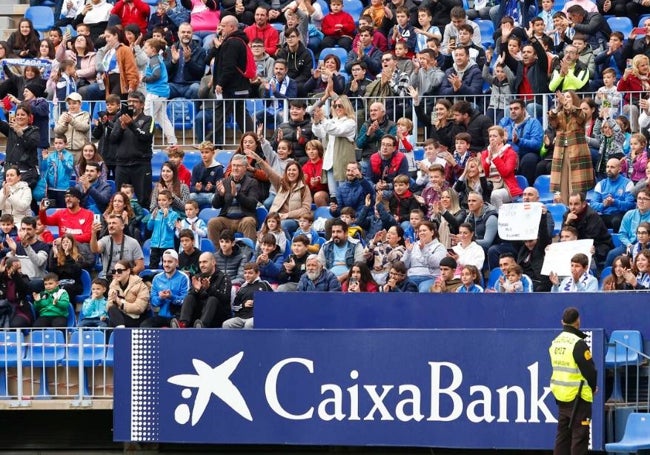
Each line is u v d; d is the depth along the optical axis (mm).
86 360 42781
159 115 52781
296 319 41250
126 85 53156
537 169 49781
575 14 55875
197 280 43438
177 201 48094
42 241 46938
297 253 45188
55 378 42875
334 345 40031
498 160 47594
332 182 49281
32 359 42812
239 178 47969
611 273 42938
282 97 53250
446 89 52031
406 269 43812
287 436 40156
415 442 39531
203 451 42969
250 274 43906
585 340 37094
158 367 40750
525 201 45062
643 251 42219
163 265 44781
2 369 43125
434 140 48531
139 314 44094
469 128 49656
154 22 58562
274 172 48875
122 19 58062
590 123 49375
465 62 52344
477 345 39250
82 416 44344
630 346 39344
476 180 47531
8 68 55094
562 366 36031
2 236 47469
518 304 40375
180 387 40625
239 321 43219
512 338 39000
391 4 56969
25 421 44438
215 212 49062
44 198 49219
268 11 58406
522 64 51750
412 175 49625
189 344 40594
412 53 55125
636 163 47375
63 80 54562
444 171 47656
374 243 45094
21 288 44719
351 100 52094
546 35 53469
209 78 53562
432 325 40781
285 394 40219
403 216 47531
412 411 39562
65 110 53750
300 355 40188
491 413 39094
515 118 49938
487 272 45406
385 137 48688
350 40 57656
